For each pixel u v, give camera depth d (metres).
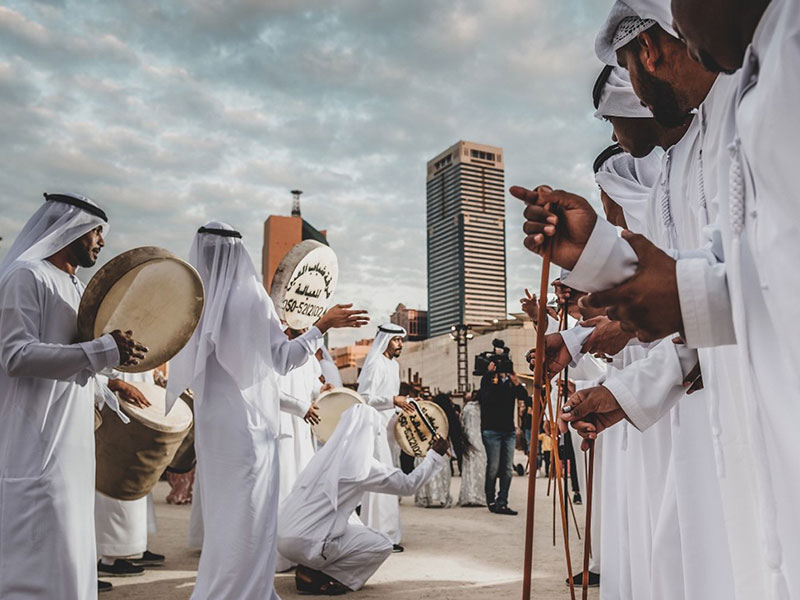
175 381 4.08
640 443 2.65
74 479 3.37
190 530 6.57
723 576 2.09
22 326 3.28
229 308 3.99
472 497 10.38
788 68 1.08
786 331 1.12
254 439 3.83
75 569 3.32
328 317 4.24
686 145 2.26
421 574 5.49
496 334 38.97
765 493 1.23
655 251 1.34
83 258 3.81
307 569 4.93
